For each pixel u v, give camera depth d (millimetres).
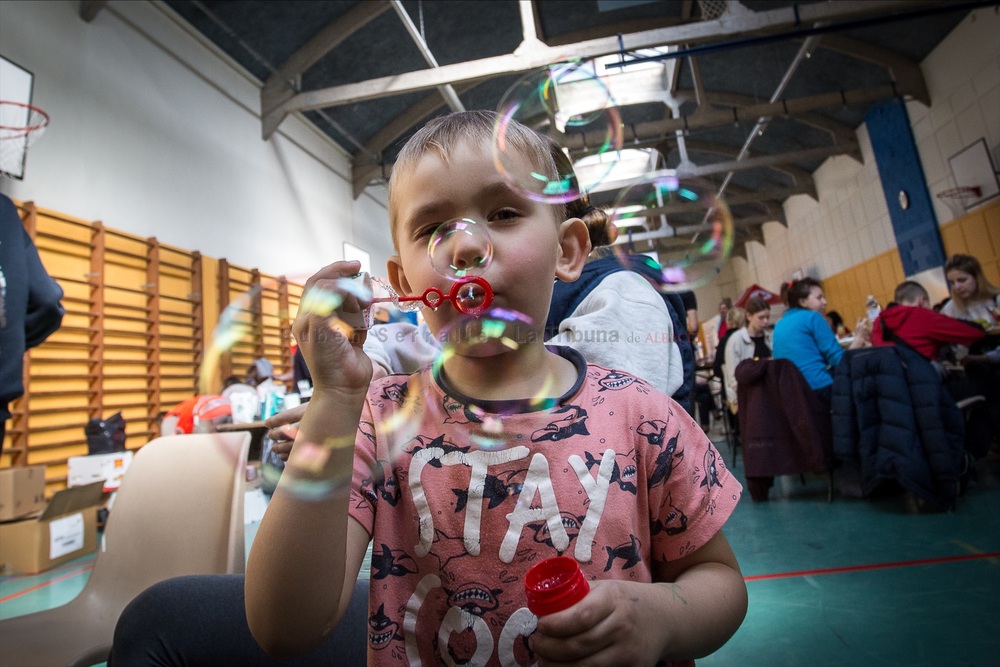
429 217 545
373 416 582
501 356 573
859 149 8641
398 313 1099
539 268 542
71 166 3701
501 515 519
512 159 559
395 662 489
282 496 438
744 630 1424
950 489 2244
